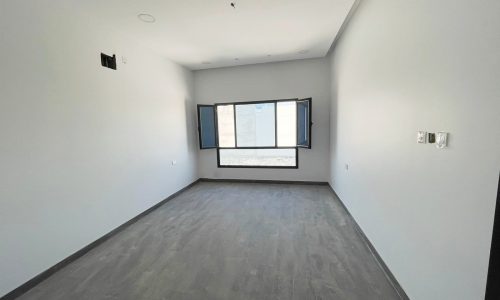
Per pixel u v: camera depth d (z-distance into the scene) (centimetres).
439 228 136
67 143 239
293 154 568
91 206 268
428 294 149
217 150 555
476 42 107
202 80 534
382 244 218
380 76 218
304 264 227
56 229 227
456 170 122
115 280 209
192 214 364
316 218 337
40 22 212
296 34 338
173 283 203
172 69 450
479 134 106
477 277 109
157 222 337
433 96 140
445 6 128
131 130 336
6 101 187
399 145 183
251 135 539
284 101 501
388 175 204
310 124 469
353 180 313
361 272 213
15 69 193
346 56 338
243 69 511
